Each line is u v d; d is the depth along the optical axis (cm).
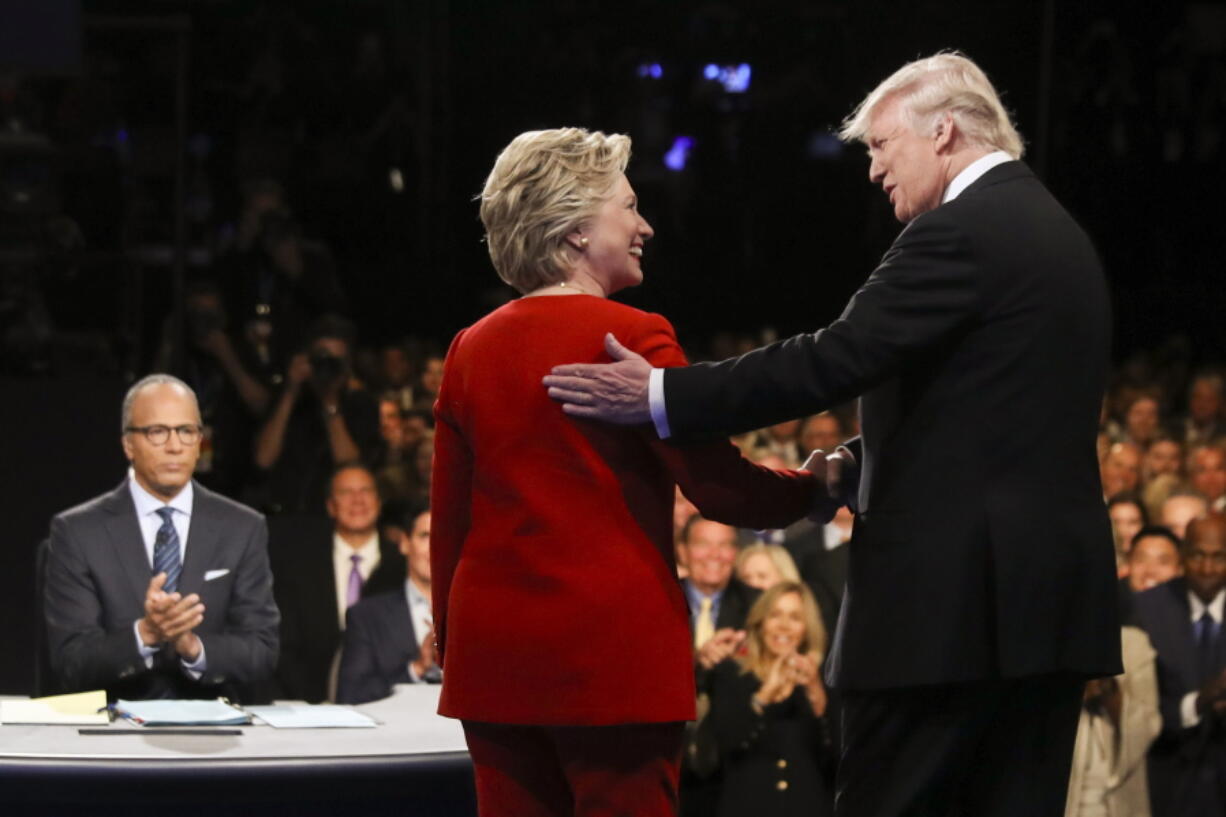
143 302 3067
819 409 823
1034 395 827
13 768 948
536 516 808
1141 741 1814
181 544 1362
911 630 824
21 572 1848
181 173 2386
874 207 4806
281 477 2586
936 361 840
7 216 2297
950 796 859
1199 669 1842
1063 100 4831
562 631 795
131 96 3394
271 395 2684
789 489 880
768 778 1772
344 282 4438
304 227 4503
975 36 4847
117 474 1894
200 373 2728
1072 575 821
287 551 1894
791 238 4838
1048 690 848
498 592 813
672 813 820
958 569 819
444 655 882
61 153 2344
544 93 4831
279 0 4478
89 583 1334
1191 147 4862
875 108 903
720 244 4825
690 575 1870
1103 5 4838
